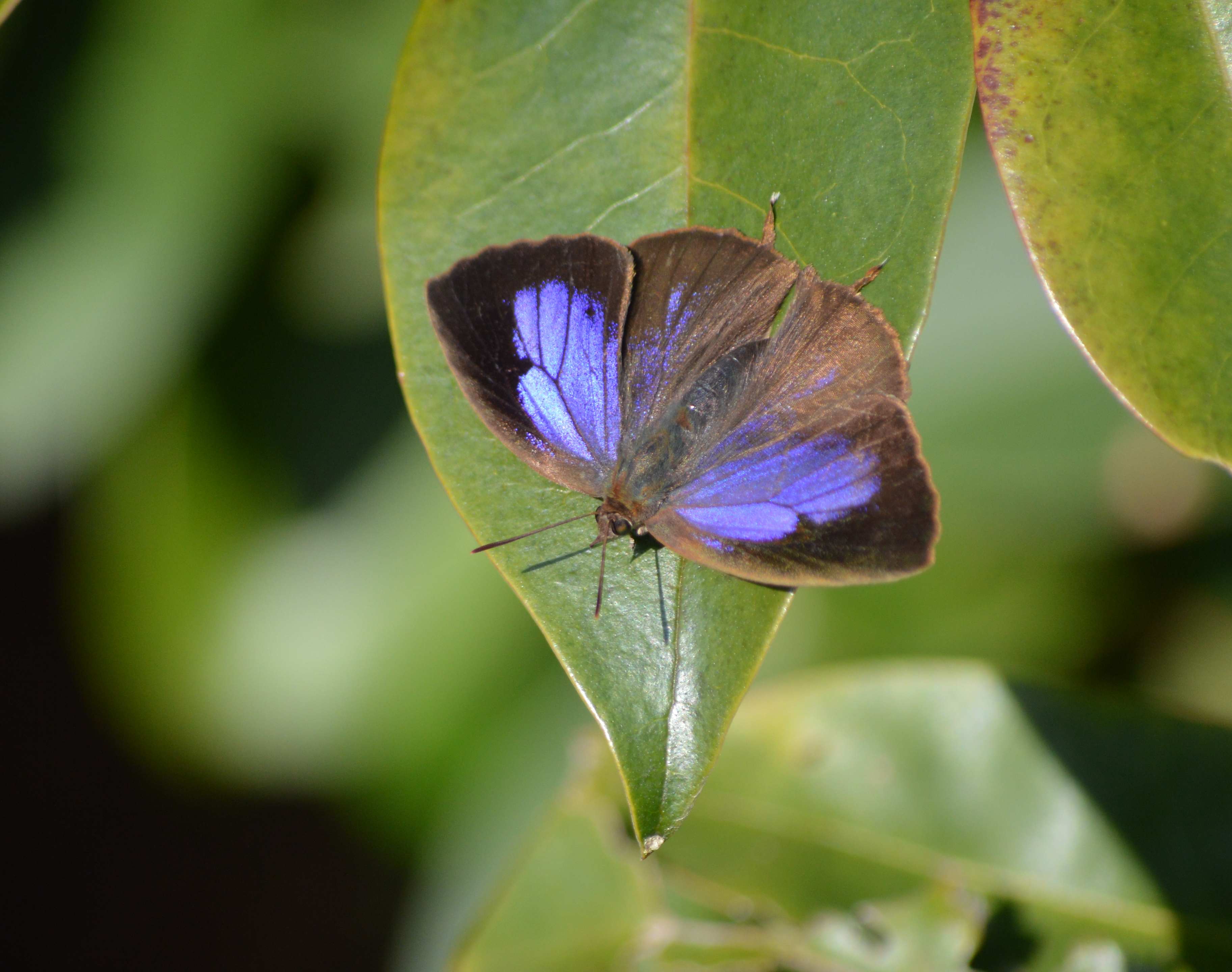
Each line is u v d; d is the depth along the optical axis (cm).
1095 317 61
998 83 62
